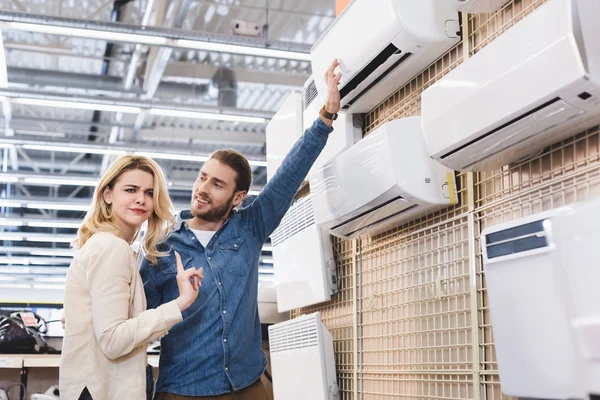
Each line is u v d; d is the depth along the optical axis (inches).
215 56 362.9
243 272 91.4
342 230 104.8
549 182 69.6
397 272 99.6
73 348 75.8
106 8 304.3
